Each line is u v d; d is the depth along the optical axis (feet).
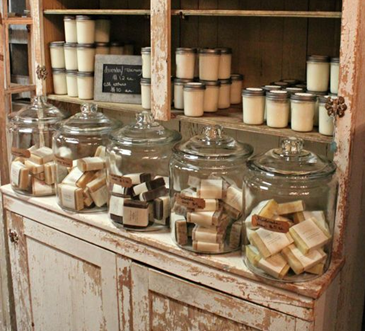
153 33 5.35
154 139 5.36
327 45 5.50
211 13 5.11
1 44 6.70
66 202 5.72
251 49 6.00
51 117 6.49
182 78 5.63
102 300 5.65
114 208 5.32
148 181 5.20
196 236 4.76
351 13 4.14
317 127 4.88
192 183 4.90
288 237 4.32
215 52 5.49
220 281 4.66
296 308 4.27
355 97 4.28
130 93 6.20
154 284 5.12
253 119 5.07
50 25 6.72
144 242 5.12
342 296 4.90
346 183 4.48
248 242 4.57
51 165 6.18
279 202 4.57
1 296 7.23
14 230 6.48
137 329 5.39
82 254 5.72
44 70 6.73
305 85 5.41
